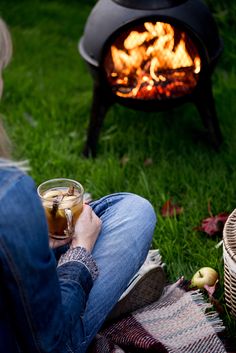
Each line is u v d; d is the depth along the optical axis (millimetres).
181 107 4094
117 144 3852
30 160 3727
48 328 1647
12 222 1541
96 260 2191
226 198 3314
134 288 2521
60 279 1867
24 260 1554
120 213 2346
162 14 3270
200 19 3350
